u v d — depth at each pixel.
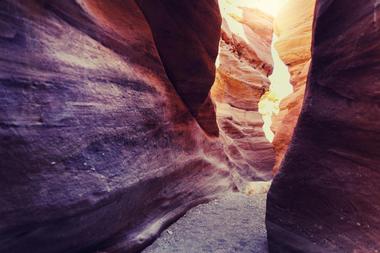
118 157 4.57
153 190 5.80
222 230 6.11
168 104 6.97
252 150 17.56
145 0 6.52
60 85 3.59
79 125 3.82
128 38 5.62
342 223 3.35
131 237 5.06
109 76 4.67
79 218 3.79
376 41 3.05
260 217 6.95
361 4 3.28
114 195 4.32
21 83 3.09
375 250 2.93
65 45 3.84
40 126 3.25
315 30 4.13
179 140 7.42
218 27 8.78
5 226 2.97
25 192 3.10
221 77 17.58
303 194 3.94
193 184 7.95
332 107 3.62
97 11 4.84
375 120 3.06
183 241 5.60
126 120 4.93
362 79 3.22
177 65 7.62
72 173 3.65
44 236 3.42
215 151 10.50
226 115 16.66
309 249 3.71
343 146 3.43
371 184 3.08
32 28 3.34
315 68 4.09
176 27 7.29
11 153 2.95
